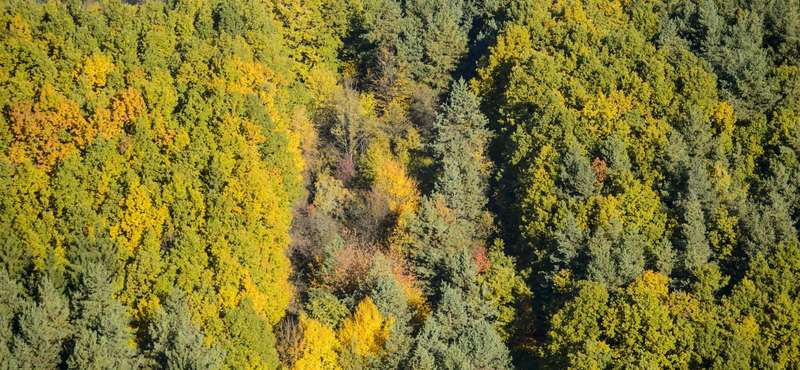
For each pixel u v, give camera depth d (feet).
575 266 248.52
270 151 266.77
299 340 223.51
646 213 256.52
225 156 259.39
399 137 304.30
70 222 244.83
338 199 277.64
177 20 301.43
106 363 206.69
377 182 278.67
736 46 302.66
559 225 256.52
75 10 292.40
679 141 271.90
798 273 236.63
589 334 226.79
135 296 229.66
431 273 251.39
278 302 239.09
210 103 271.08
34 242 238.89
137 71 279.49
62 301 222.48
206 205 250.57
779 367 221.05
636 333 223.10
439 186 271.28
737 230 250.78
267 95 279.90
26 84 266.36
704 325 226.38
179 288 225.97
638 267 241.96
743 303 230.48
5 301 220.64
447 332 233.35
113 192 251.39
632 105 288.30
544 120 281.33
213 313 223.92
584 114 283.59
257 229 246.88
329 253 248.52
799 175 264.93
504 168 285.64
